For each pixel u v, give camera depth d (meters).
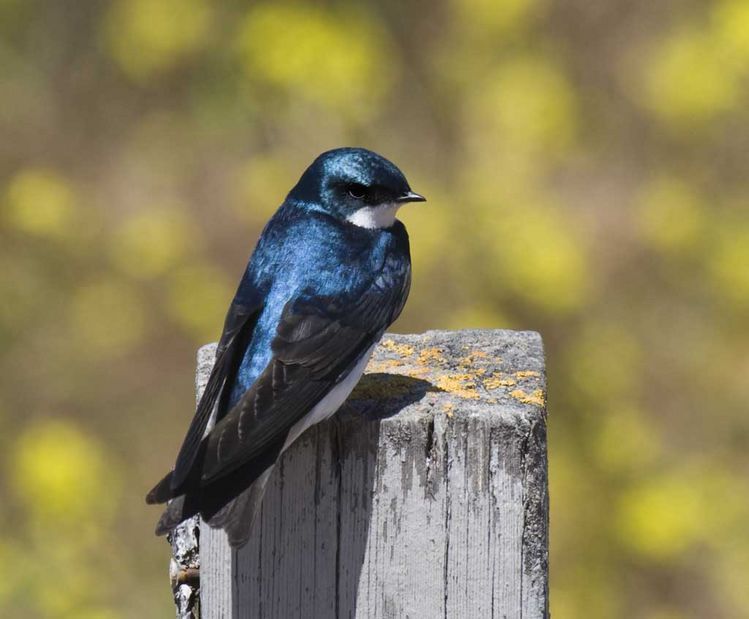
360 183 7.09
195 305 14.85
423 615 5.88
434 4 17.14
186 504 5.42
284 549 5.90
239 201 15.73
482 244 14.22
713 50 16.17
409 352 6.79
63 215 15.33
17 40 18.02
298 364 6.12
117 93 17.72
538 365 6.59
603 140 16.66
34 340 14.99
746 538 13.53
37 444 13.38
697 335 14.97
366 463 5.84
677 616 13.30
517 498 5.80
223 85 17.39
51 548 13.19
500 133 16.06
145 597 13.11
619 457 13.65
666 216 15.23
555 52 17.20
